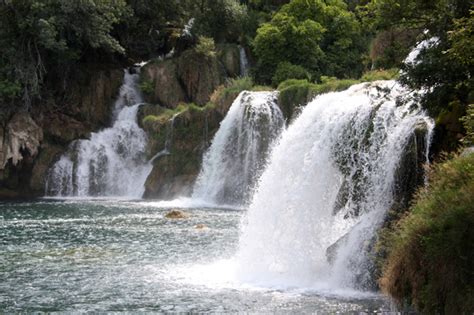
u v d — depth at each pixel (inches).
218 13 2277.3
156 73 2111.2
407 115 673.0
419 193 542.6
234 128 1644.9
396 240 518.0
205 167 1685.5
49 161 1862.7
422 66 608.1
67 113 1980.8
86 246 857.5
